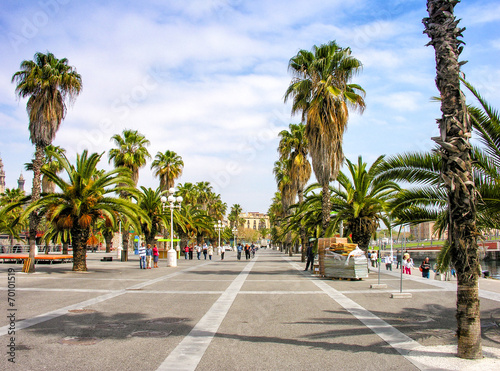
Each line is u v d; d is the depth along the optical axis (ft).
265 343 21.86
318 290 46.14
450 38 20.38
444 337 23.38
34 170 71.82
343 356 19.47
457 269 19.81
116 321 27.43
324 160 73.56
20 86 70.79
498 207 30.27
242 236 405.39
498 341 23.27
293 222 110.73
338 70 76.79
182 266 96.73
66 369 17.04
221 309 32.60
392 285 52.31
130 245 235.20
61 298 38.34
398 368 17.67
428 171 36.58
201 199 265.13
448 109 20.24
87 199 71.05
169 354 19.54
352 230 73.61
